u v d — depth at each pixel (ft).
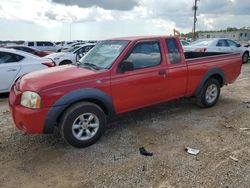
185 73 17.98
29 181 11.11
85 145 13.98
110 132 15.98
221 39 46.37
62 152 13.55
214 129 16.38
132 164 12.29
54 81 13.21
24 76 15.03
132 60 15.46
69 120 13.35
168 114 19.16
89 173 11.61
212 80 20.13
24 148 14.02
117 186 10.66
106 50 16.31
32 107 12.75
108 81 14.39
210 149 13.69
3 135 15.66
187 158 12.76
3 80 24.23
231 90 27.12
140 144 14.34
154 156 12.99
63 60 42.06
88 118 13.98
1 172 11.78
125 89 15.11
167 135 15.47
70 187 10.68
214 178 11.09
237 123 17.40
